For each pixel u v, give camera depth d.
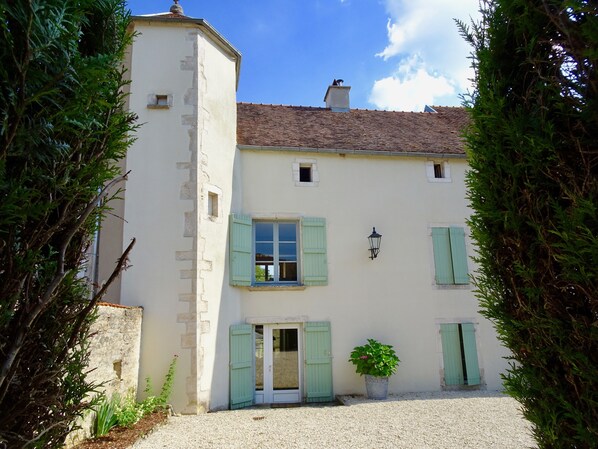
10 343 1.76
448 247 10.19
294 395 9.06
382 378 8.74
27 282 1.80
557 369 2.10
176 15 9.12
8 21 1.69
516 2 2.25
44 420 2.01
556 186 2.08
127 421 5.97
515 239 2.29
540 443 2.24
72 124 2.00
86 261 2.42
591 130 1.95
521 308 2.29
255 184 9.70
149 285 7.57
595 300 1.81
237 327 8.63
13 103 1.61
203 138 8.41
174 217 7.89
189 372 7.35
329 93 12.59
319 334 9.23
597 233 1.82
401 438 5.87
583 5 1.82
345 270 9.68
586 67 1.88
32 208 1.73
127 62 8.48
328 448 5.47
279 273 9.70
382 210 10.12
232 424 6.63
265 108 11.87
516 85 2.43
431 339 9.66
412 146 10.74
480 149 2.60
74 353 2.25
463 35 2.79
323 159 10.17
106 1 2.34
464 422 6.66
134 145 8.09
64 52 1.79
